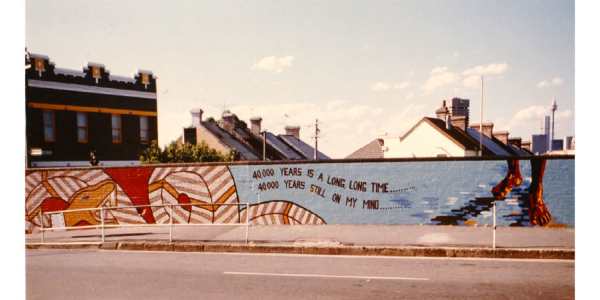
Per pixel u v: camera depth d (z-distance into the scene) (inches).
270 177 564.4
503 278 301.3
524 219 501.0
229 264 360.5
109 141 1232.2
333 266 347.3
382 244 403.2
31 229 621.6
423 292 270.7
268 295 268.8
